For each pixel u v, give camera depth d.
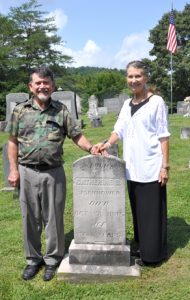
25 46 46.72
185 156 11.56
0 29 45.66
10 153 4.54
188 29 50.84
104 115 28.45
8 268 4.94
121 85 68.69
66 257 4.85
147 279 4.51
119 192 4.64
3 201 8.03
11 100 19.75
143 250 4.75
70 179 9.25
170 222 6.24
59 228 4.67
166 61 48.31
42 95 4.30
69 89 51.19
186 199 7.32
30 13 47.62
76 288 4.38
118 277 4.52
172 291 4.23
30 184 4.49
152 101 4.62
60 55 49.84
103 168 4.62
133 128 4.68
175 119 22.09
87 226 4.74
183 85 48.12
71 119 4.55
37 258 4.79
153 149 4.64
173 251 5.17
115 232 4.70
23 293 4.30
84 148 4.69
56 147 4.41
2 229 6.34
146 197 4.68
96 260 4.64
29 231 4.67
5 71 43.66
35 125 4.36
